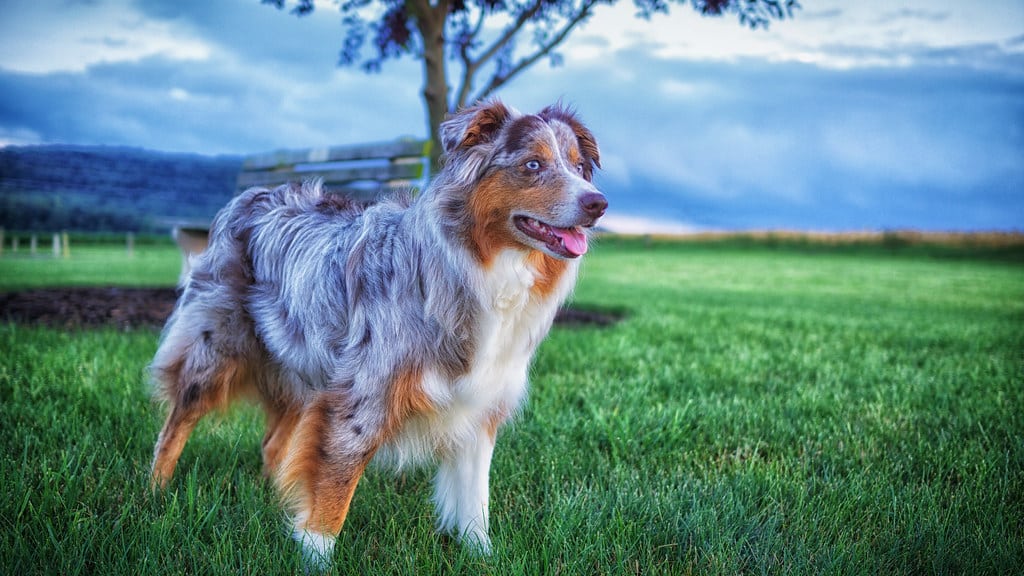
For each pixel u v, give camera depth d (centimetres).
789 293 1468
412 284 284
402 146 803
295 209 350
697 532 313
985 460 402
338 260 309
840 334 827
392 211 318
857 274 2191
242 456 395
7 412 426
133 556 282
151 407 434
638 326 826
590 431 437
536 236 278
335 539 288
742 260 2923
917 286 1727
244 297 345
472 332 284
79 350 573
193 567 273
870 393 547
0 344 587
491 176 280
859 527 329
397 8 890
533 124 287
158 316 760
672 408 473
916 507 346
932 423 474
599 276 1948
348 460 285
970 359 681
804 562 290
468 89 802
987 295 1465
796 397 519
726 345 722
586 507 337
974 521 334
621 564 284
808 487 368
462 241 281
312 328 313
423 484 377
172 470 351
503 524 327
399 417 287
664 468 397
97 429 403
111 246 2527
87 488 332
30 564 269
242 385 359
